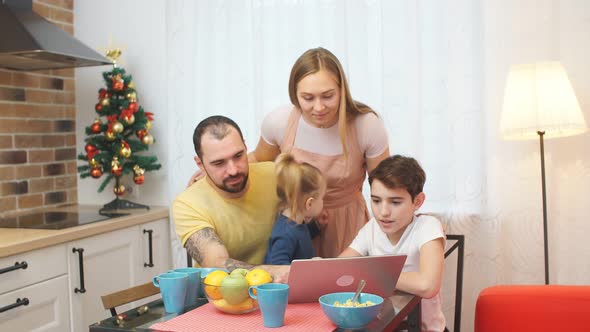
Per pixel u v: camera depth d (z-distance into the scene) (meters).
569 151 2.63
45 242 2.42
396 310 1.53
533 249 2.70
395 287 1.72
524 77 2.39
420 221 2.01
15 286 2.31
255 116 3.02
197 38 3.11
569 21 2.60
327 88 2.27
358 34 2.85
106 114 3.15
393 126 2.80
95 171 3.08
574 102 2.35
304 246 2.09
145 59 3.35
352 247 2.14
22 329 2.35
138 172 3.14
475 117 2.72
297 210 2.07
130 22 3.37
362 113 2.40
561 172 2.65
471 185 2.74
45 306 2.46
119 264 2.89
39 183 3.23
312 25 2.92
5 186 3.03
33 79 3.19
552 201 2.66
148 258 3.09
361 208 2.49
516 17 2.65
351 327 1.37
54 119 3.33
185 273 1.61
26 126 3.15
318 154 2.42
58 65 3.02
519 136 2.51
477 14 2.71
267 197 2.34
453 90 2.75
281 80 2.96
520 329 1.93
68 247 2.58
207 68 3.11
